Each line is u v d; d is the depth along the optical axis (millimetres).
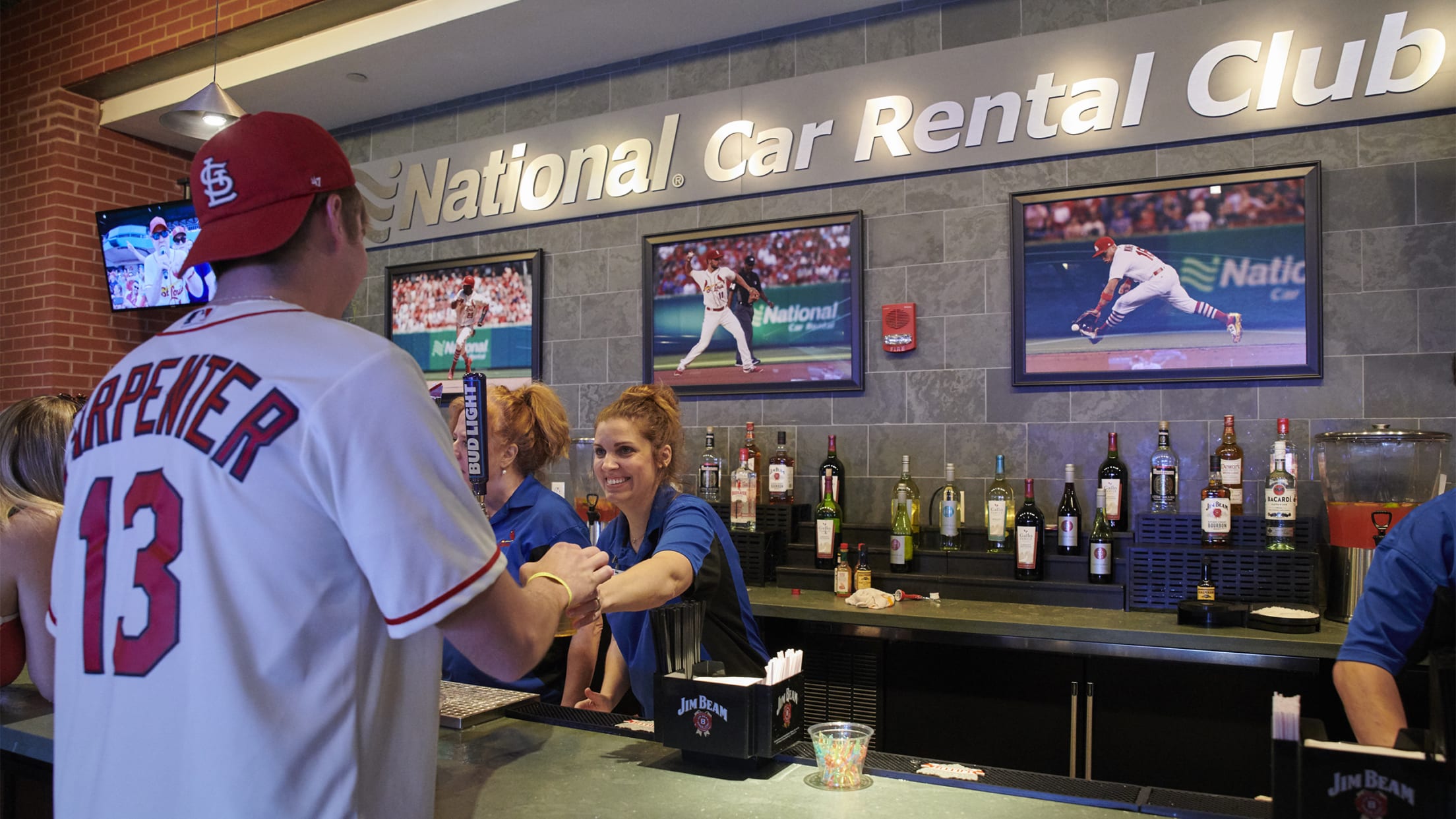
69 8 5113
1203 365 3396
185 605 902
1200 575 3127
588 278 4605
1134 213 3506
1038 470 3654
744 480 3887
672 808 1280
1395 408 3166
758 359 4164
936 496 3814
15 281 5223
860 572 3520
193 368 959
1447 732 966
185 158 5676
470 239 4961
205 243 1015
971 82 3758
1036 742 3076
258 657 888
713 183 4273
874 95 3941
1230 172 3359
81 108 5180
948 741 3197
